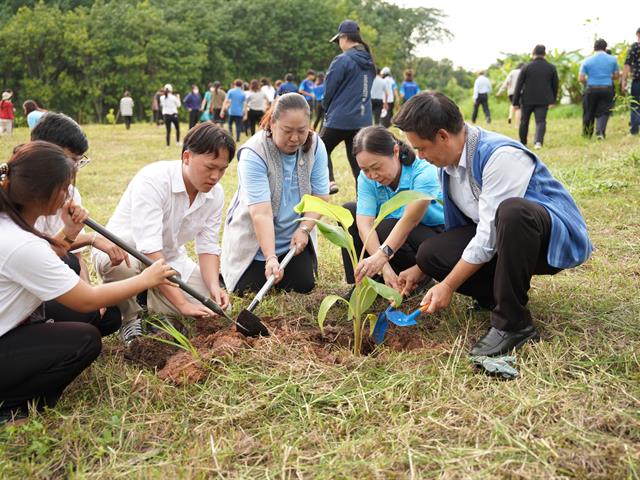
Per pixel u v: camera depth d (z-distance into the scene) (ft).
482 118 72.33
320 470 7.53
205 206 12.34
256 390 9.30
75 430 8.49
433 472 7.34
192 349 10.14
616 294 12.51
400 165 12.17
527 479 7.09
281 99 12.49
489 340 10.11
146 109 161.07
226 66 176.45
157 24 162.20
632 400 8.54
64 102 156.35
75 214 9.57
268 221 12.82
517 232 9.61
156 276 9.43
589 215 18.92
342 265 15.89
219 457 7.80
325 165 14.12
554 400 8.59
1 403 8.86
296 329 11.74
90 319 10.75
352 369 9.89
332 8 201.57
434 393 9.02
